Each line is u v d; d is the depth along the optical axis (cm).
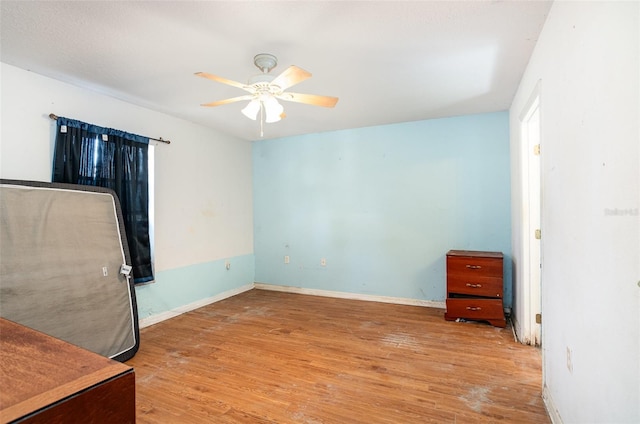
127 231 328
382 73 272
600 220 126
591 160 133
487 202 390
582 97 141
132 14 189
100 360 89
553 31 180
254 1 177
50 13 187
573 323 156
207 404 209
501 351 281
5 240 226
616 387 115
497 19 195
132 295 294
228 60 247
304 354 280
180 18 193
